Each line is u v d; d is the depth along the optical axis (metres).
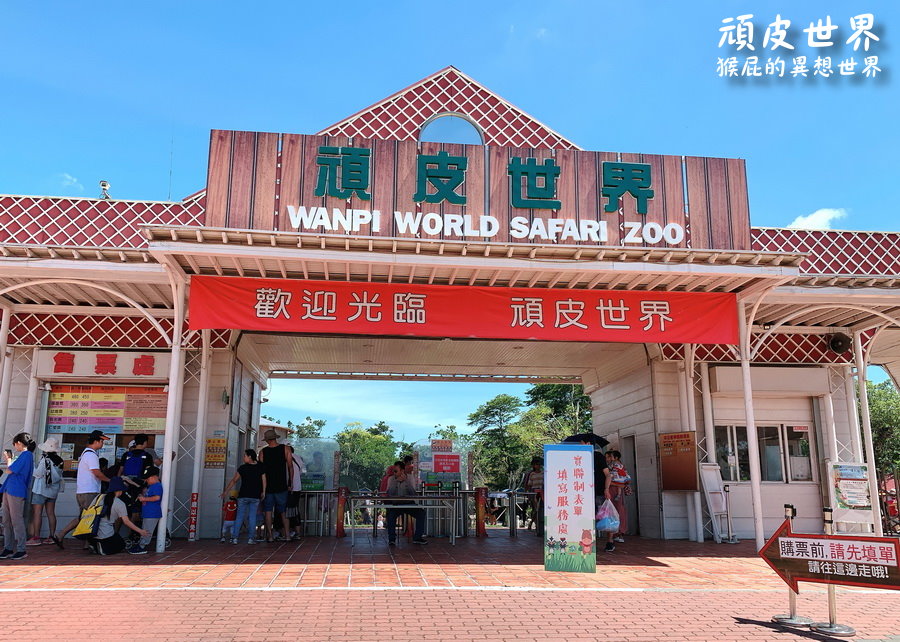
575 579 7.70
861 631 5.55
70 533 11.55
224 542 10.67
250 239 8.61
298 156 9.45
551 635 5.21
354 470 46.25
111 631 5.10
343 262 9.16
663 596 6.84
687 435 12.44
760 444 13.46
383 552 9.71
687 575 8.20
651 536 13.20
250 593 6.52
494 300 9.98
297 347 14.29
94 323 11.97
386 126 11.67
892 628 5.66
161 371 11.84
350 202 9.39
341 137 9.59
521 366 16.59
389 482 11.34
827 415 13.45
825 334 13.61
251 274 9.73
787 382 13.21
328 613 5.75
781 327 13.39
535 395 37.44
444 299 9.91
